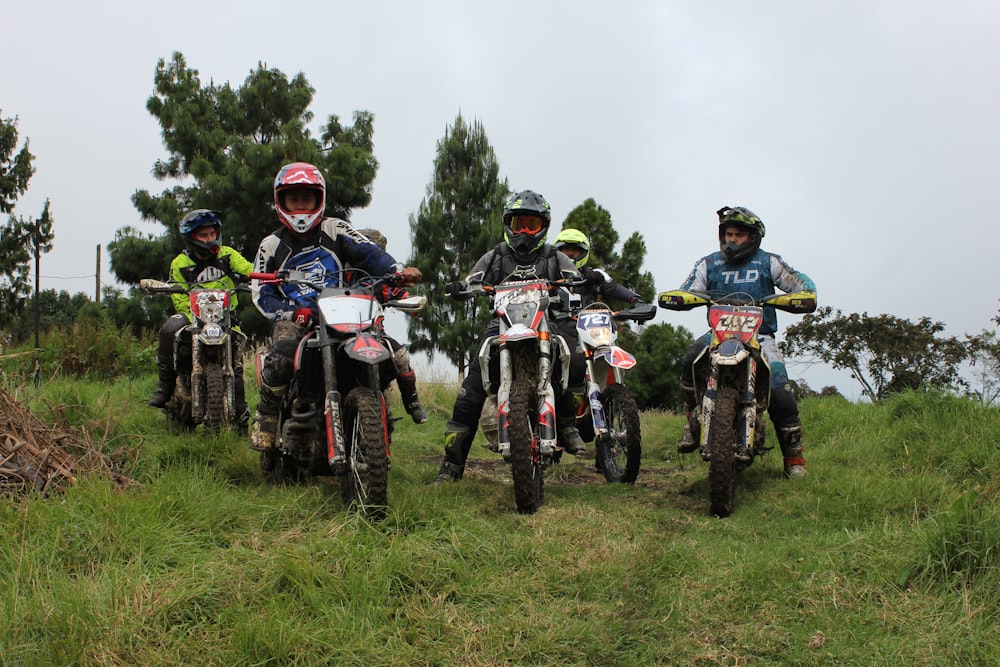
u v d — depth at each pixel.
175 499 4.55
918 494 5.20
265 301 5.71
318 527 4.50
